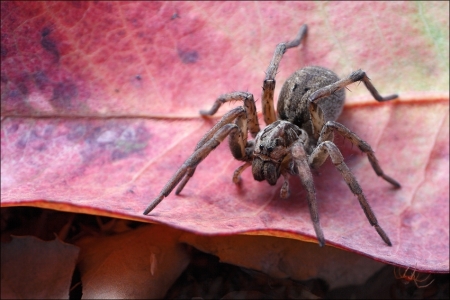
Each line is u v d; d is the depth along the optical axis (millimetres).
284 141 135
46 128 136
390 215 135
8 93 136
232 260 132
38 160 134
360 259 133
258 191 136
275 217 130
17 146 135
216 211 130
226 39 144
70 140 136
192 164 128
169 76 142
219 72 143
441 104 141
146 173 134
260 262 132
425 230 133
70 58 139
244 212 131
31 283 126
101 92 139
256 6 145
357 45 145
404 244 130
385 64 144
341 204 135
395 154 140
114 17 141
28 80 137
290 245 133
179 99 141
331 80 139
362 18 145
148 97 140
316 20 146
